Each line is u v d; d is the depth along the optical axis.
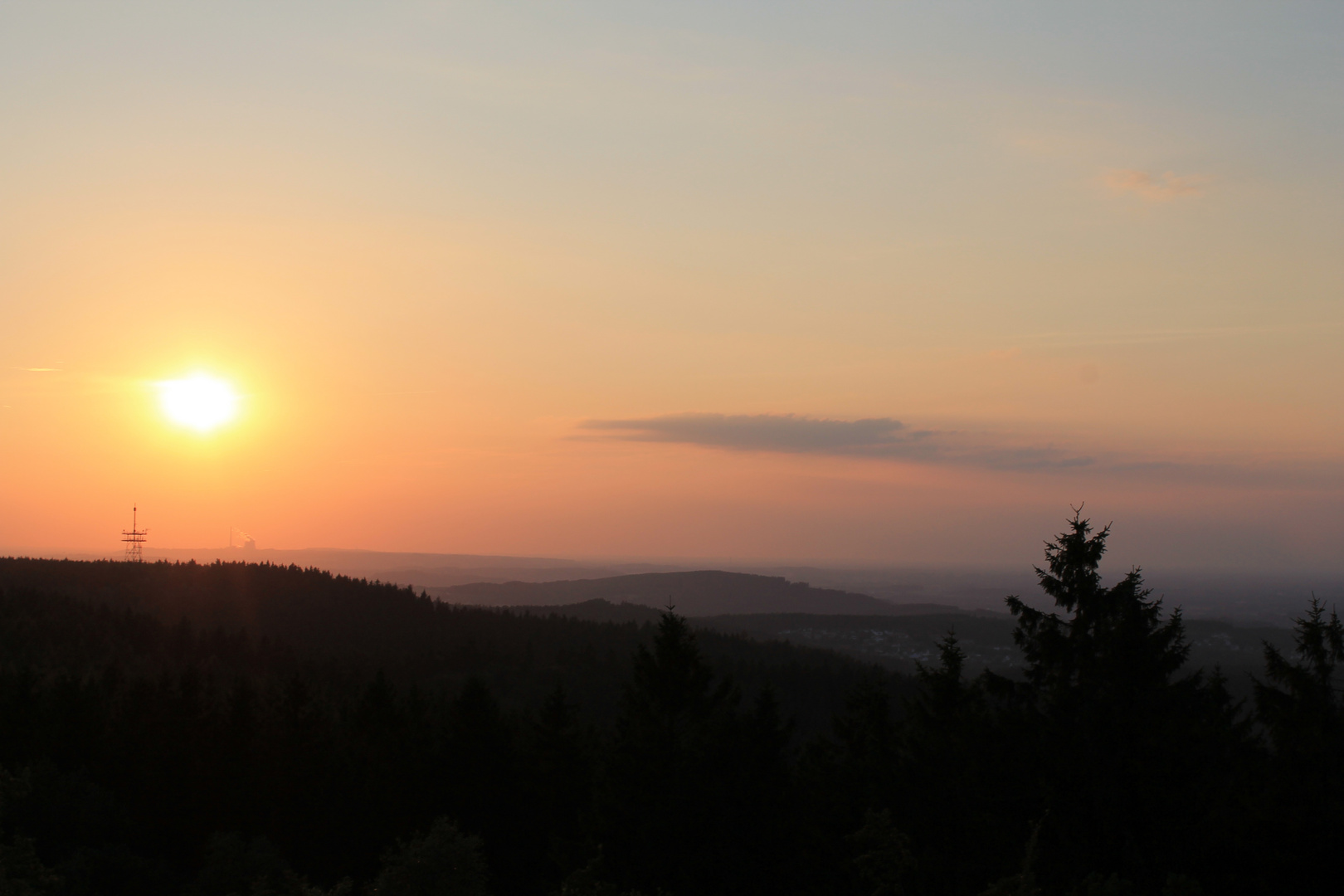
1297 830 26.08
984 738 33.47
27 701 74.69
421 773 63.69
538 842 60.41
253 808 70.44
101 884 48.84
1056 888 26.50
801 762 52.00
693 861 39.88
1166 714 30.20
